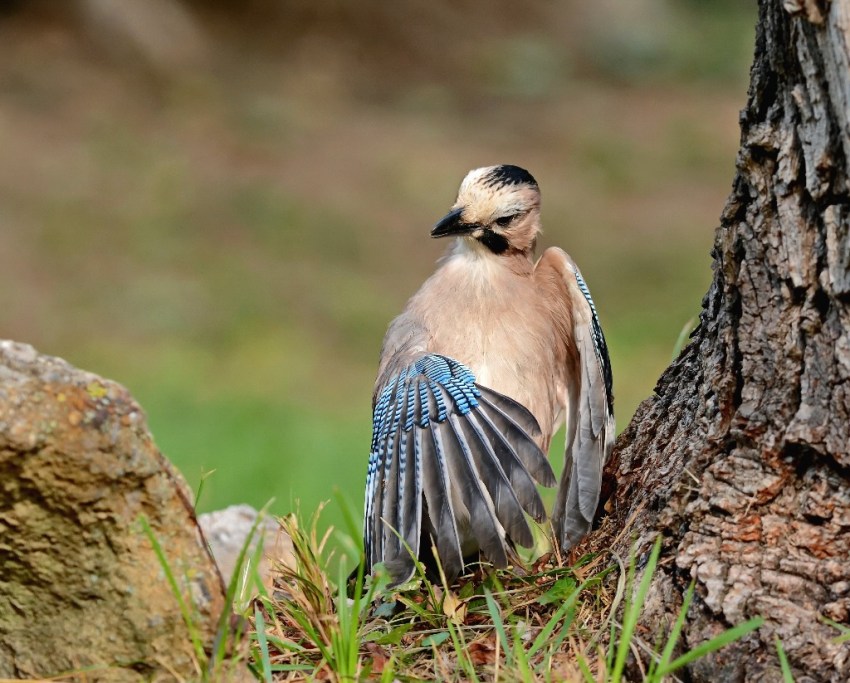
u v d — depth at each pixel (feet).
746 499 20.36
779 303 20.54
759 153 20.62
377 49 125.29
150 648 18.71
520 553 27.27
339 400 66.80
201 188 97.55
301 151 106.22
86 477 17.93
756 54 21.36
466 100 120.16
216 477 45.06
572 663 19.83
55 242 87.92
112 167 99.81
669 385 24.68
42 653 18.85
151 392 66.18
